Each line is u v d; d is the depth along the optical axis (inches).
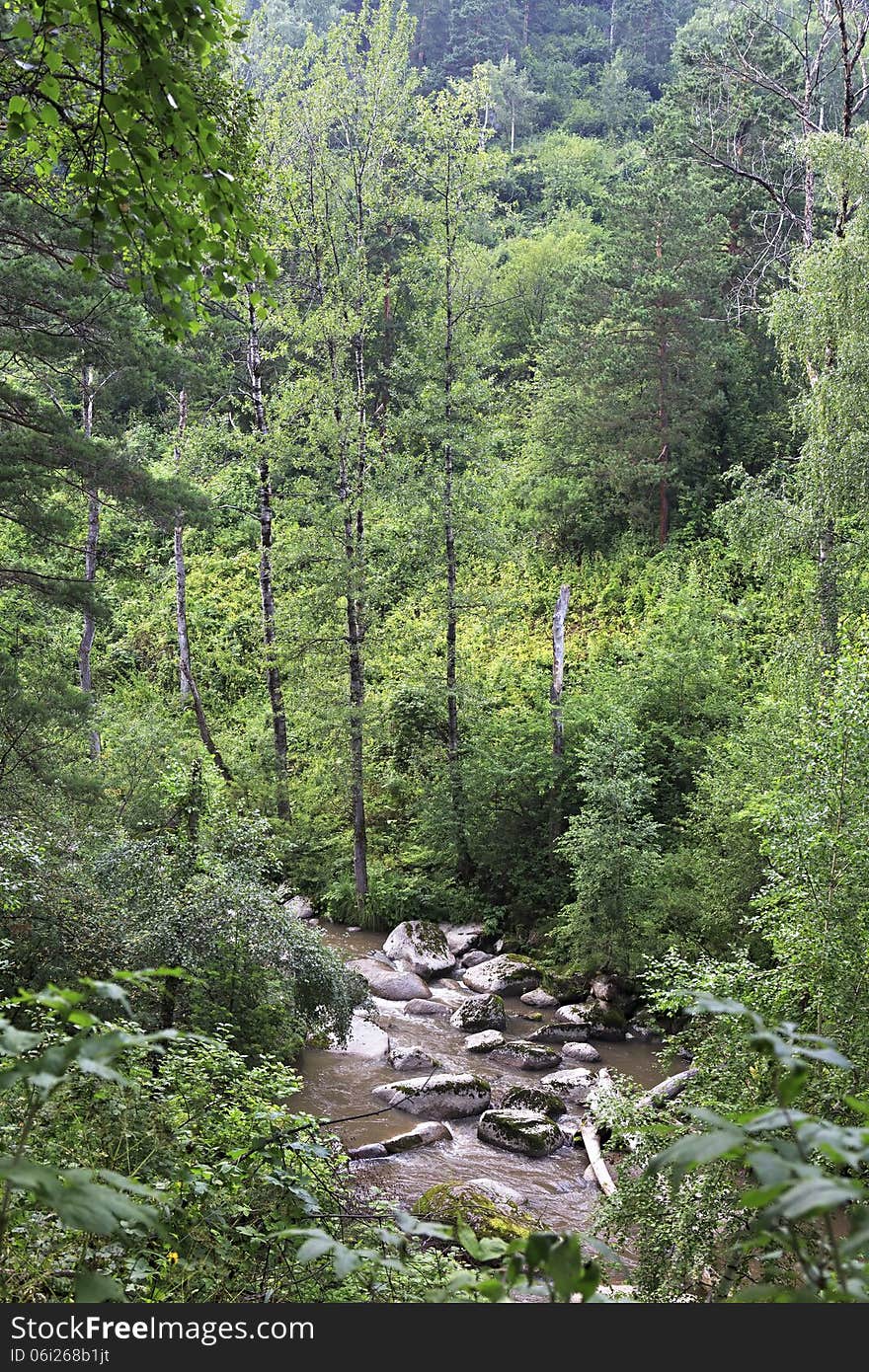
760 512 601.6
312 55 786.2
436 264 796.6
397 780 854.5
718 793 570.3
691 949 589.9
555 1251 58.8
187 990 361.1
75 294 474.6
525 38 3031.5
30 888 323.6
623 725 690.8
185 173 165.3
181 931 364.2
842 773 314.3
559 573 1171.3
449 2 2908.5
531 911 791.7
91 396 832.3
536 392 1293.1
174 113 152.9
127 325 494.9
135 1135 151.6
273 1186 162.6
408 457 800.3
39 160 198.4
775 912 317.7
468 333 810.8
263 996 381.4
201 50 156.3
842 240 562.9
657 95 2787.9
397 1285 154.6
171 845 417.4
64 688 528.7
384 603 849.5
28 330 495.2
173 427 1045.8
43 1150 143.5
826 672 369.7
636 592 1069.8
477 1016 609.6
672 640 836.6
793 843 315.6
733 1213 191.9
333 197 789.2
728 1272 120.8
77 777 522.9
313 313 781.9
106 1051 62.6
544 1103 481.7
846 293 553.0
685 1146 49.0
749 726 601.3
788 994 283.1
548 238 1699.1
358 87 782.5
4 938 301.6
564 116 2731.3
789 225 1218.6
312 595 809.5
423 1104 475.8
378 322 1274.6
